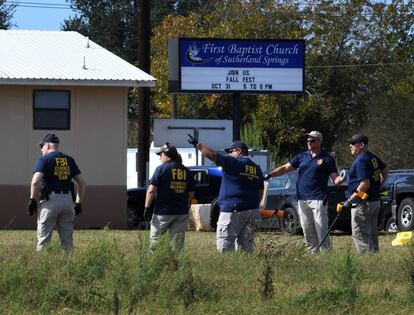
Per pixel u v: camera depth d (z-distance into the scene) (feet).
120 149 207.41
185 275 77.05
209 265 91.35
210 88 233.14
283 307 74.64
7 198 201.87
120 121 207.51
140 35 224.12
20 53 216.74
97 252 82.94
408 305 77.30
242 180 104.47
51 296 74.95
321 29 403.13
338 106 405.59
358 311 74.84
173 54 234.17
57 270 81.82
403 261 90.74
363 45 412.77
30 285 77.77
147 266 76.84
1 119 202.08
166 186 101.86
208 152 104.12
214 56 233.35
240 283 83.41
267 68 236.02
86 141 205.98
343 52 408.26
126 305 73.72
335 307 75.00
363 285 84.89
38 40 229.66
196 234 171.53
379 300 78.69
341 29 405.80
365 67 409.69
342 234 180.65
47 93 204.33
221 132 263.90
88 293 75.31
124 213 207.31
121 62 216.74
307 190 112.27
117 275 77.46
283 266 92.99
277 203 175.42
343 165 369.50
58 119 205.16
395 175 185.26
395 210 182.39
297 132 388.57
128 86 205.98
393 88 379.55
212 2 516.73
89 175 205.77
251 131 350.02
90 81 202.39
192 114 394.73
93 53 221.46
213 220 187.83
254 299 77.36
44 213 105.50
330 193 169.58
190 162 268.21
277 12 396.98
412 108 341.82
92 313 73.15
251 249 105.19
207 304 75.46
